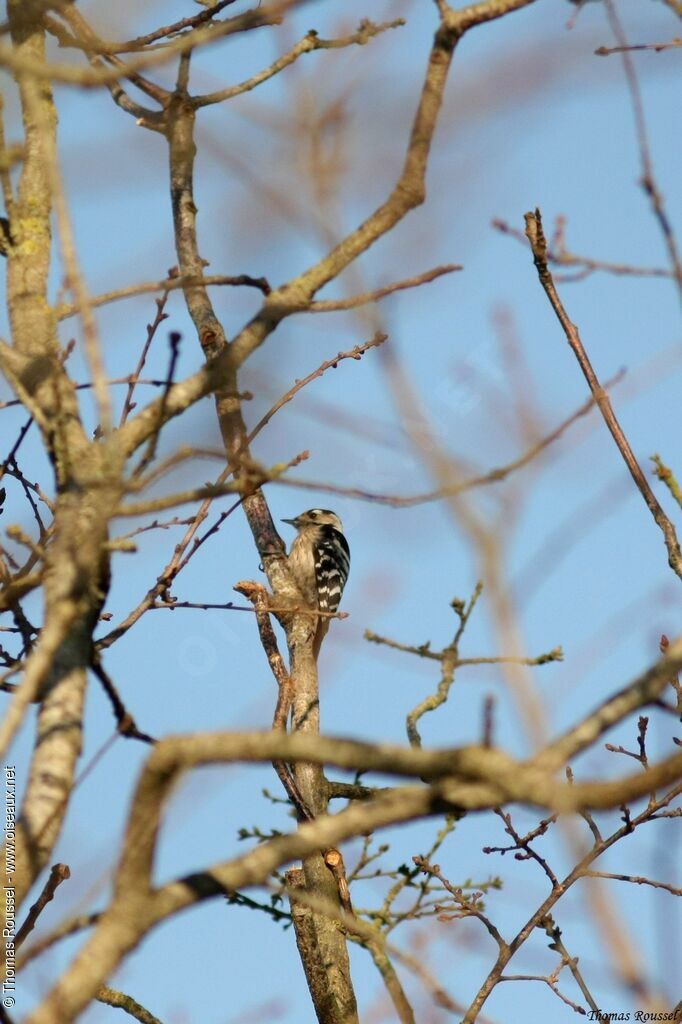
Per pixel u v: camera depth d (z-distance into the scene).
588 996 10.70
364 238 8.91
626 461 11.33
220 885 6.49
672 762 6.16
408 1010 9.07
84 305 7.23
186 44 8.38
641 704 6.46
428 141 9.02
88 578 7.11
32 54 10.80
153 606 11.11
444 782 6.48
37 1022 6.07
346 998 11.96
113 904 6.39
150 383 10.37
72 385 9.19
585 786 6.17
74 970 6.21
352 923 7.23
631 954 5.45
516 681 6.06
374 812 6.60
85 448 8.67
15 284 10.08
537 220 11.67
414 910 12.04
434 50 9.19
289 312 8.83
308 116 7.90
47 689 7.76
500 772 6.20
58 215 7.26
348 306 8.38
